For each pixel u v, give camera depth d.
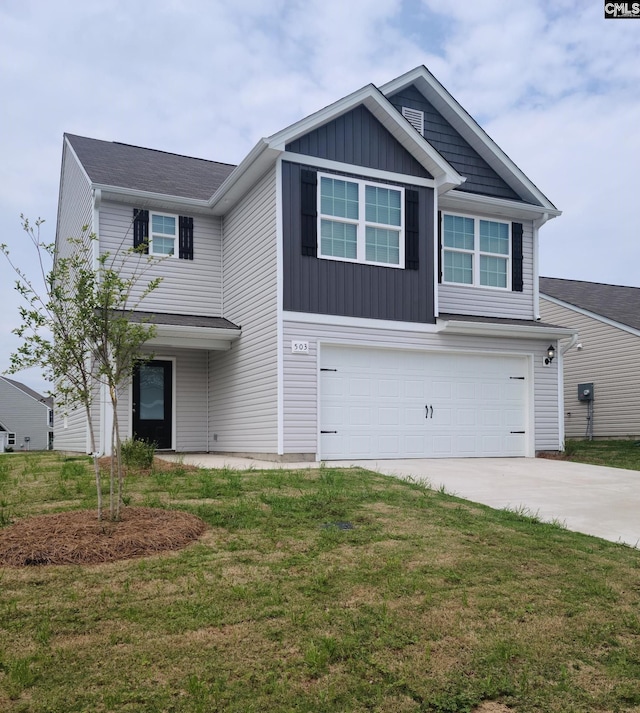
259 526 5.69
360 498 7.00
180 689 3.05
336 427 11.46
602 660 3.62
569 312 21.91
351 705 3.03
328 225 11.70
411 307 12.27
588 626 4.00
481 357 13.05
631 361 19.41
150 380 13.80
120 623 3.65
